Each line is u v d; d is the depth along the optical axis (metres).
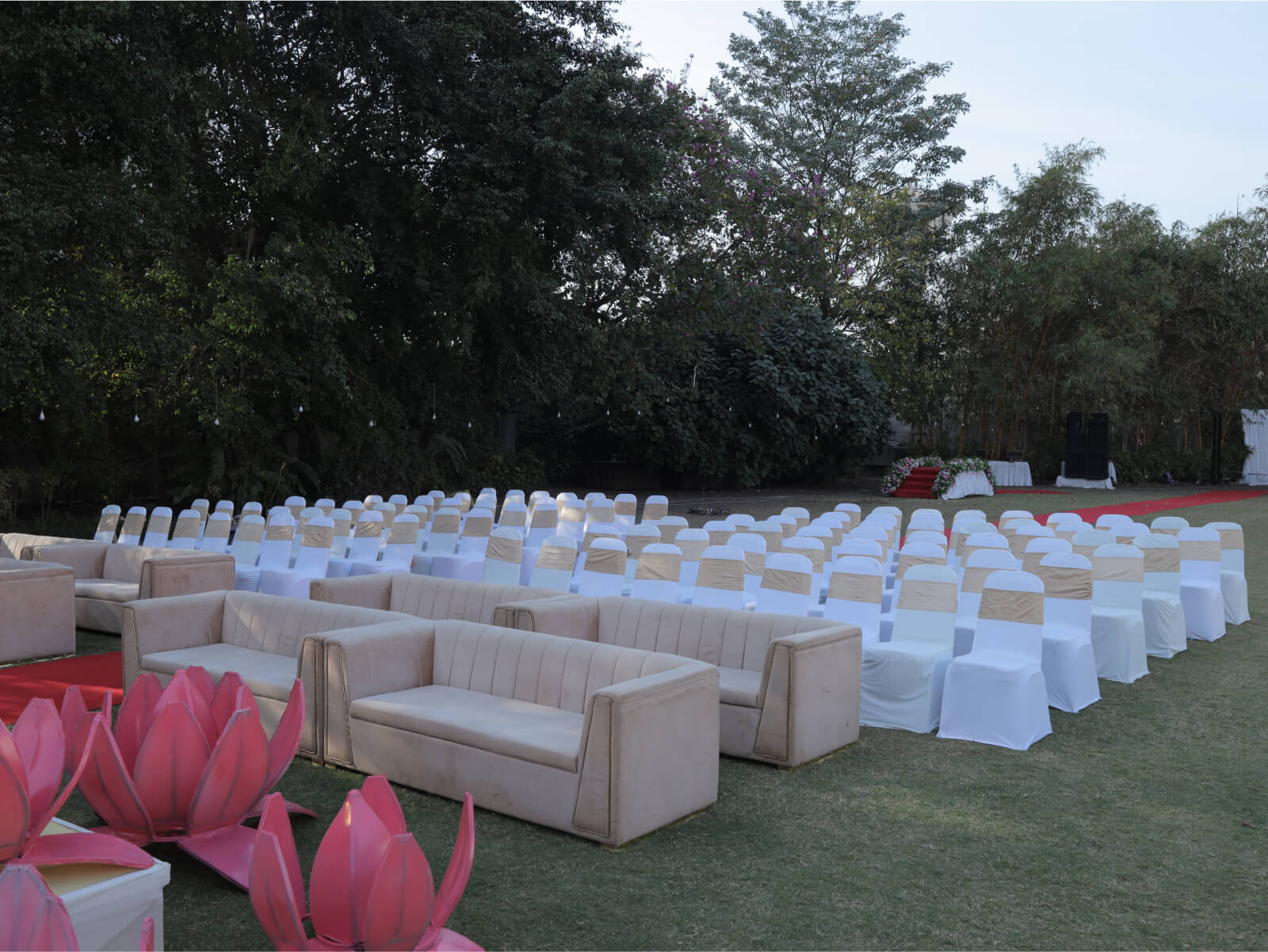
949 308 31.64
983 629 5.92
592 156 16.28
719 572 6.68
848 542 7.48
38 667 6.89
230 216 15.58
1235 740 5.50
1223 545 9.39
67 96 11.11
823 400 26.81
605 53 16.58
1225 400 32.00
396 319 17.72
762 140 33.28
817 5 33.69
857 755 5.23
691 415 25.77
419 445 21.53
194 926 3.31
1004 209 31.02
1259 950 3.20
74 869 2.82
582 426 27.48
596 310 22.12
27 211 10.40
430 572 9.55
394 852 2.49
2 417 15.09
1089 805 4.50
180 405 15.34
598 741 3.96
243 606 5.98
